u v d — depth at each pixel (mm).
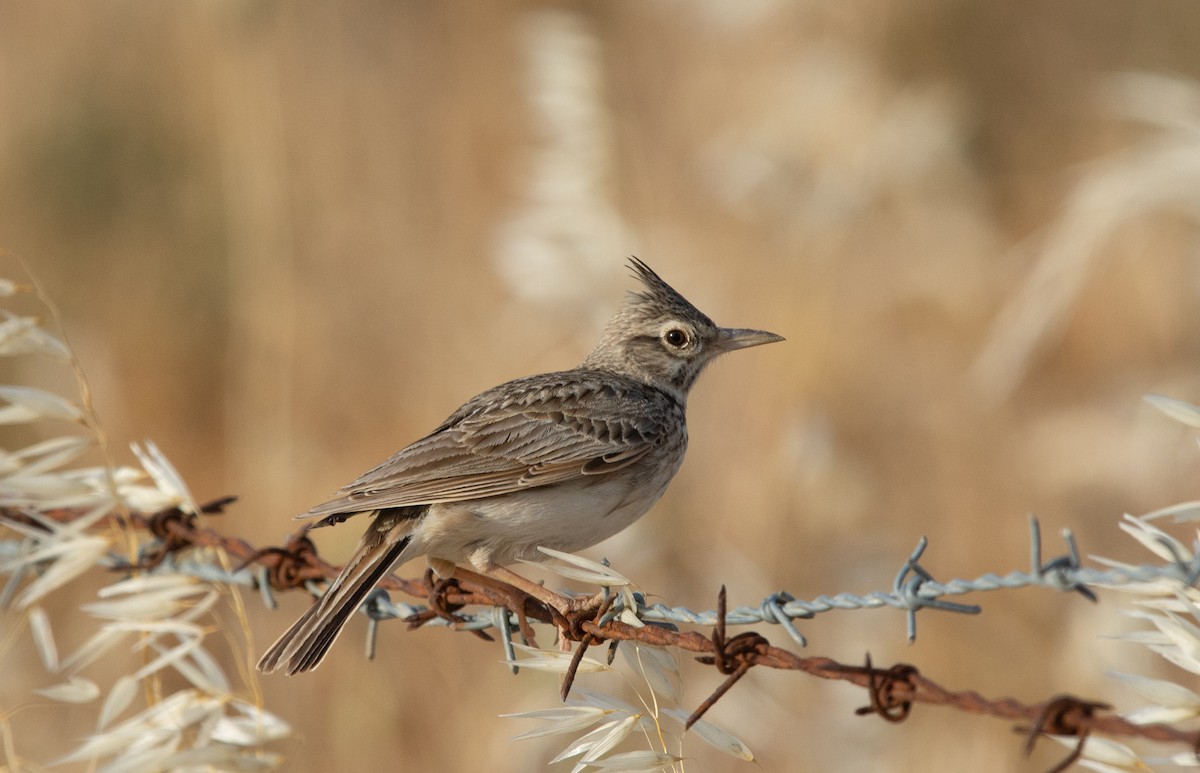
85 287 17891
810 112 15086
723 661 6914
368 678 12445
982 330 15094
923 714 11555
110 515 8805
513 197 17625
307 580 8586
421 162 18516
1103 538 12930
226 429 17031
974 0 17328
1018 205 17359
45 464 8547
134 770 7586
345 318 16891
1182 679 11180
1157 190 11922
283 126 15773
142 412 17203
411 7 19953
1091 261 12328
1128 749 5883
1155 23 18438
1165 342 15758
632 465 9227
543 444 8906
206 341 17672
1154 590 6051
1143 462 12852
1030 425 14344
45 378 15297
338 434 16156
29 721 11227
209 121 18312
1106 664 11234
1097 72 18156
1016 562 13039
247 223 15664
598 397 9289
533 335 14898
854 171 14680
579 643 7691
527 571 12539
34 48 19203
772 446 13352
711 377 14320
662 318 10719
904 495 13836
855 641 11812
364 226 17734
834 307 14477
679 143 17281
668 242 14719
